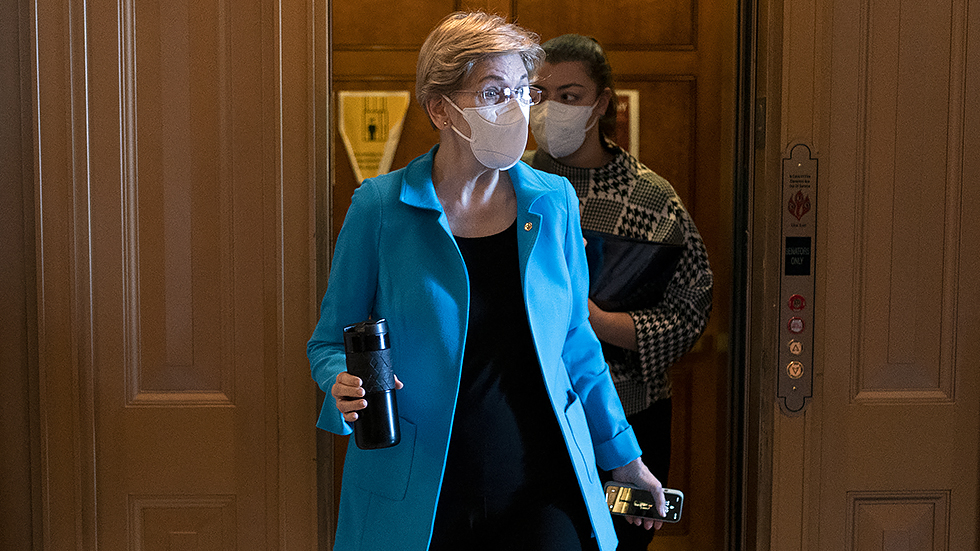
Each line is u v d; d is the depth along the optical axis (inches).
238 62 78.0
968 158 82.1
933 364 83.4
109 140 77.8
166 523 80.4
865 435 83.0
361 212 56.1
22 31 76.8
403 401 54.2
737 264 88.5
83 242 78.0
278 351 78.9
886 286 82.3
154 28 77.7
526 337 55.5
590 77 88.3
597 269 90.4
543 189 56.9
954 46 81.4
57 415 78.5
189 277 79.2
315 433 79.4
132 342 79.3
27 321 78.7
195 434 79.7
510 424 54.6
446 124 56.0
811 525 82.9
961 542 84.6
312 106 77.8
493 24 55.0
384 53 101.3
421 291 53.8
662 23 101.2
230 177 78.5
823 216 81.3
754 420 83.9
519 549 53.2
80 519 79.0
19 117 77.7
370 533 54.5
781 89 80.1
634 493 60.6
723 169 97.2
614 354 90.2
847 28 80.4
